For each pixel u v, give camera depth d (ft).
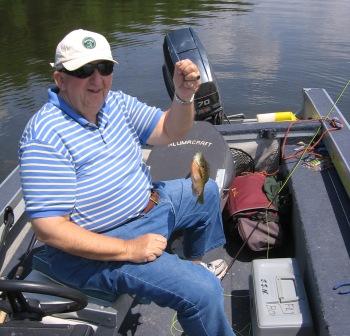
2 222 8.32
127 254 6.37
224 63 30.86
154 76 29.99
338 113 11.78
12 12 51.60
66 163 6.31
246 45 34.40
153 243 6.47
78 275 6.66
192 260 8.67
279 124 11.71
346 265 7.67
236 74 29.22
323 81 27.73
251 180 10.83
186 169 10.09
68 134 6.40
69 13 49.21
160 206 7.38
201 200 7.32
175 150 10.57
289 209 10.21
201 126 10.97
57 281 6.86
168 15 45.21
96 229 6.76
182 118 7.68
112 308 6.66
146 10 47.96
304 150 11.10
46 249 7.16
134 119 7.72
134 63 32.40
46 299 6.53
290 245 10.14
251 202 10.11
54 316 6.75
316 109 12.07
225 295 9.07
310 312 7.61
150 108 7.84
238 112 25.04
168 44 15.06
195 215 8.00
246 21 41.39
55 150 6.23
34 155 6.14
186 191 7.86
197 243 8.45
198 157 7.06
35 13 50.70
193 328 6.66
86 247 6.13
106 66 6.41
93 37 6.40
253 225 9.85
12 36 42.14
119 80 29.48
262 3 48.24
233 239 10.33
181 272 6.46
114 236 6.88
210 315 6.53
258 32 37.58
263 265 8.36
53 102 6.54
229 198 10.50
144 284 6.45
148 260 6.42
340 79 27.81
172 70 14.85
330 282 7.37
